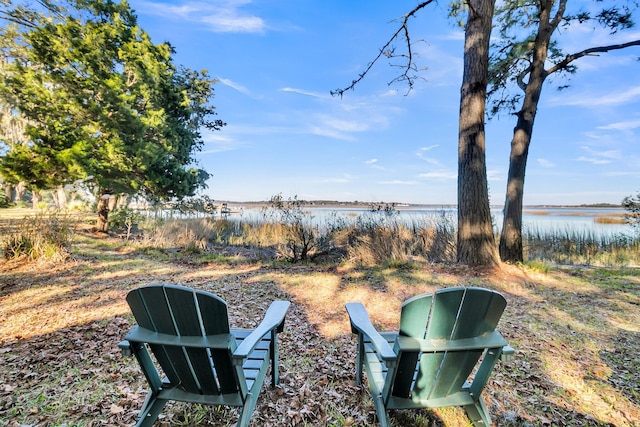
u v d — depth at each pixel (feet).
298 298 15.35
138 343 5.35
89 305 13.56
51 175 29.12
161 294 4.85
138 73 33.47
